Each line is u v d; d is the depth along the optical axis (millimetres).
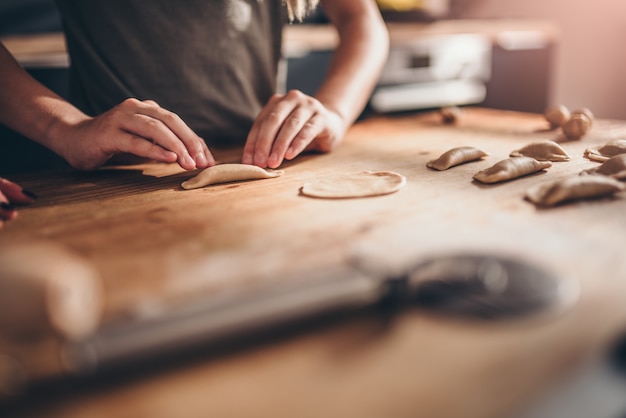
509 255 668
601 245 750
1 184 1022
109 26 1456
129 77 1488
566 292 593
